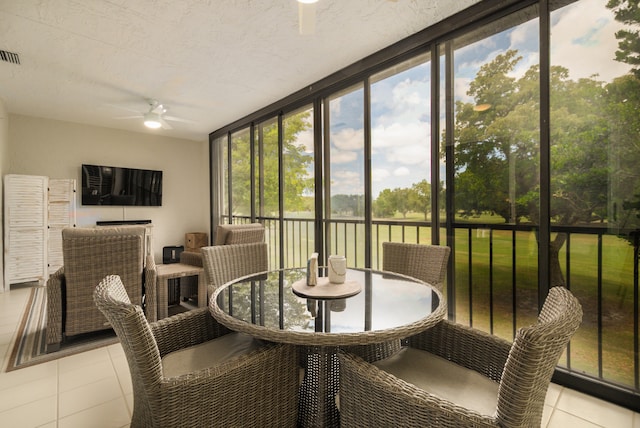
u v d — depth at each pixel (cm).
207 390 105
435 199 245
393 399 94
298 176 391
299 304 139
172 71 319
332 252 356
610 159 170
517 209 207
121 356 228
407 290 158
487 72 219
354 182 317
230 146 529
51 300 231
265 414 121
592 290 179
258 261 229
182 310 336
